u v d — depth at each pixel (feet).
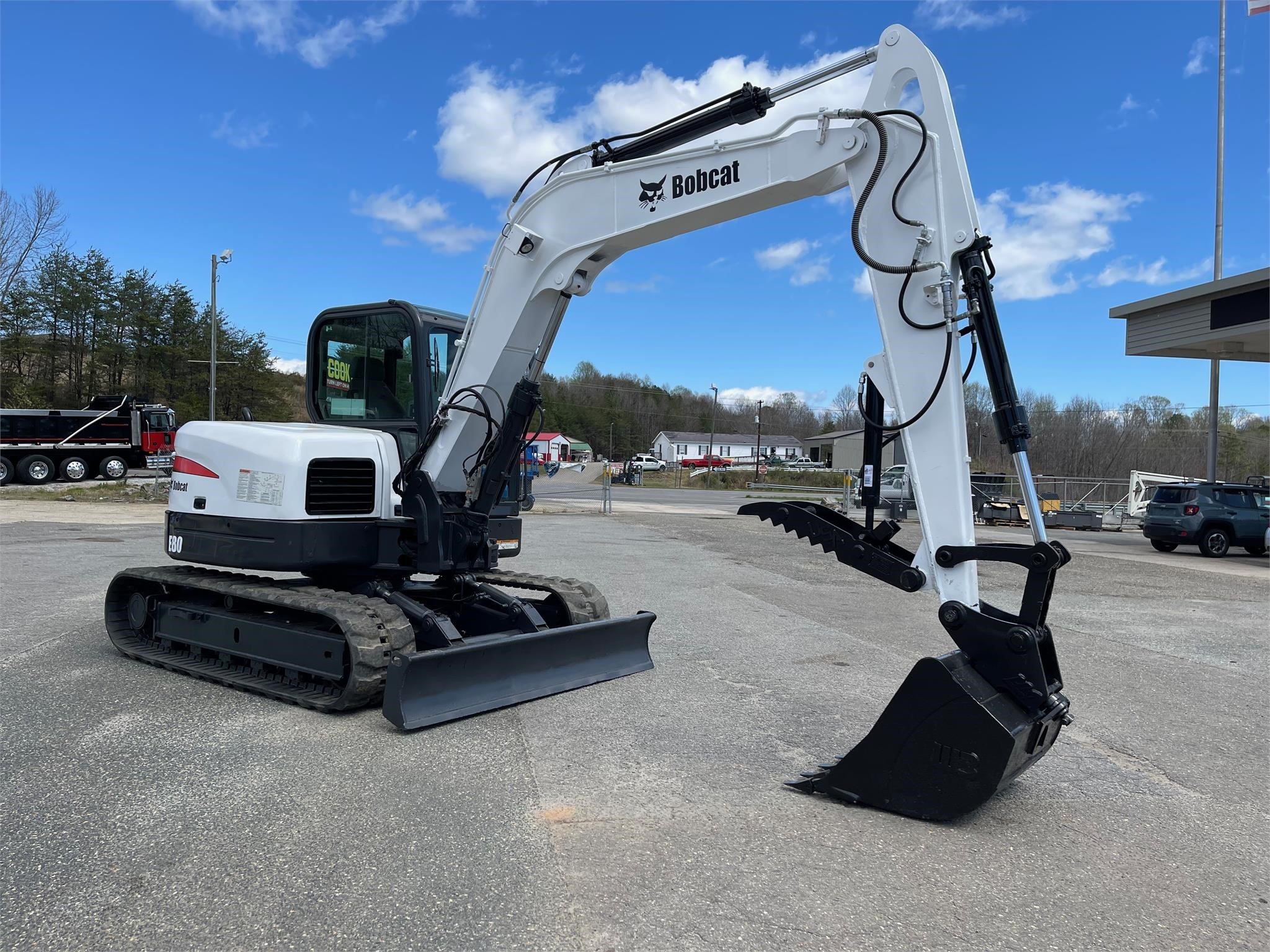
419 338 18.66
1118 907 9.25
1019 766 11.43
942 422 12.01
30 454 86.38
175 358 153.69
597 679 18.25
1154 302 57.21
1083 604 32.86
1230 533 56.49
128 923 8.29
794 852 10.32
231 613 17.85
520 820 11.04
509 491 20.68
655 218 15.15
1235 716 17.48
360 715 15.52
